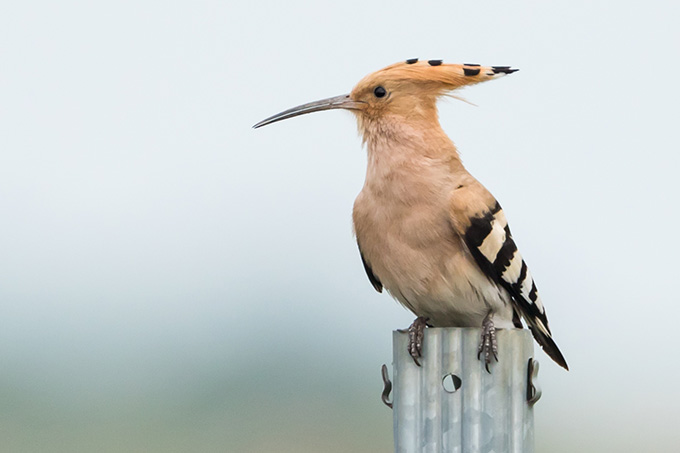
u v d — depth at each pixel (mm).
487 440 4805
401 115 6504
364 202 6527
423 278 6309
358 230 6598
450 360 4918
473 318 6539
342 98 6801
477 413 4840
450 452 4879
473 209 6141
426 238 6211
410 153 6363
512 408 4820
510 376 4820
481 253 6168
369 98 6605
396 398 5090
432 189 6211
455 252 6227
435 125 6527
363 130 6719
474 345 4871
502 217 6445
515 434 4809
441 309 6500
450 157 6398
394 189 6305
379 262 6512
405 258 6301
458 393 4891
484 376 4836
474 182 6398
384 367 5285
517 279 6418
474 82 6508
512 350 4824
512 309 6637
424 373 4969
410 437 4992
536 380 4934
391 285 6582
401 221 6262
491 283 6297
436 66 6566
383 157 6461
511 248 6391
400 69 6570
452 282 6273
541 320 6770
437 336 4945
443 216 6184
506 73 6488
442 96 6562
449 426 4895
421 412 4969
